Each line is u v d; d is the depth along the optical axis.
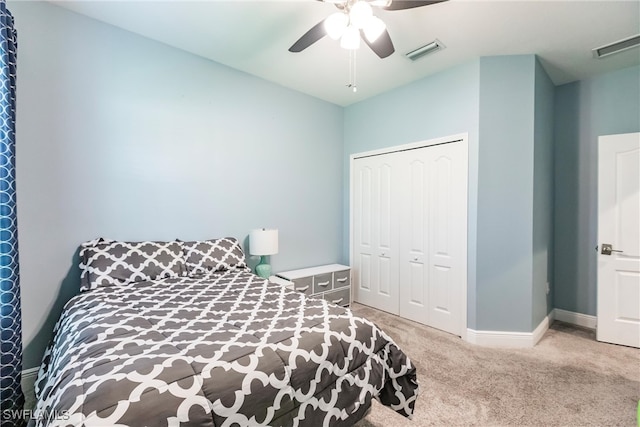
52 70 2.02
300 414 1.11
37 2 1.97
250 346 1.12
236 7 2.05
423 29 2.22
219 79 2.84
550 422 1.61
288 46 2.54
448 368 2.18
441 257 2.94
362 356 1.39
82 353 1.04
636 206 2.55
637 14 2.02
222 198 2.88
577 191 3.07
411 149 3.22
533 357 2.35
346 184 3.99
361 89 3.41
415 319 3.17
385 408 1.76
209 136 2.79
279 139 3.33
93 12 2.11
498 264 2.62
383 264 3.54
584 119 3.02
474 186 2.69
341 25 1.60
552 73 2.89
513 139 2.59
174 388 0.88
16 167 1.89
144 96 2.42
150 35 2.39
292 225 3.49
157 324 1.32
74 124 2.11
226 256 2.56
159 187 2.50
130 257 2.12
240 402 0.95
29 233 1.95
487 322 2.64
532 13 2.03
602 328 2.64
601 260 2.68
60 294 2.05
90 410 0.77
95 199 2.20
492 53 2.57
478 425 1.59
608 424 1.59
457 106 2.80
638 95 2.73
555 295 3.22
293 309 1.56
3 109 1.56
